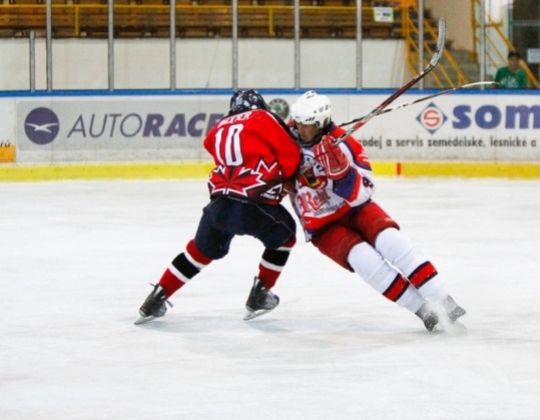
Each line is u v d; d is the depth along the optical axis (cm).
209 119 2775
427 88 2856
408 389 805
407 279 992
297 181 978
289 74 3055
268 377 845
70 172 2688
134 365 889
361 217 976
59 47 2930
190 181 2627
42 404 773
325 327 1034
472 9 3048
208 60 3019
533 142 2828
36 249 1566
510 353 918
